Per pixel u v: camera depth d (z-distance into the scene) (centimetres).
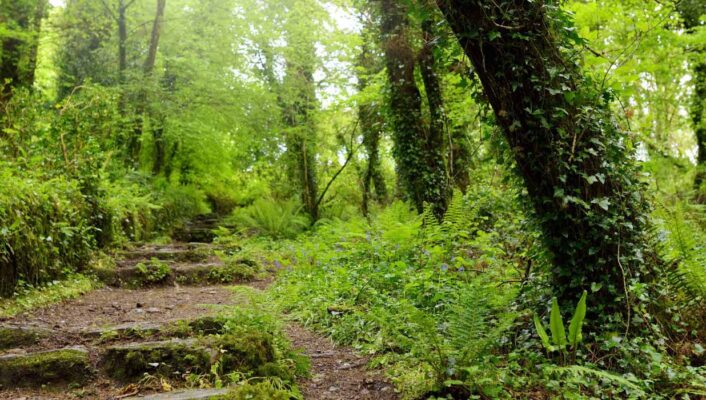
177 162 1429
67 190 587
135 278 600
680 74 1270
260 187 1578
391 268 504
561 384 285
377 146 1454
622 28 848
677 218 364
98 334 349
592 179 321
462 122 920
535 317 295
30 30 974
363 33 1027
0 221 425
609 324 317
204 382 284
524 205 361
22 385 280
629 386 261
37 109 691
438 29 360
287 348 345
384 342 360
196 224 1200
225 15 1268
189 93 1234
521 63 328
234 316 374
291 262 734
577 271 330
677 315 334
